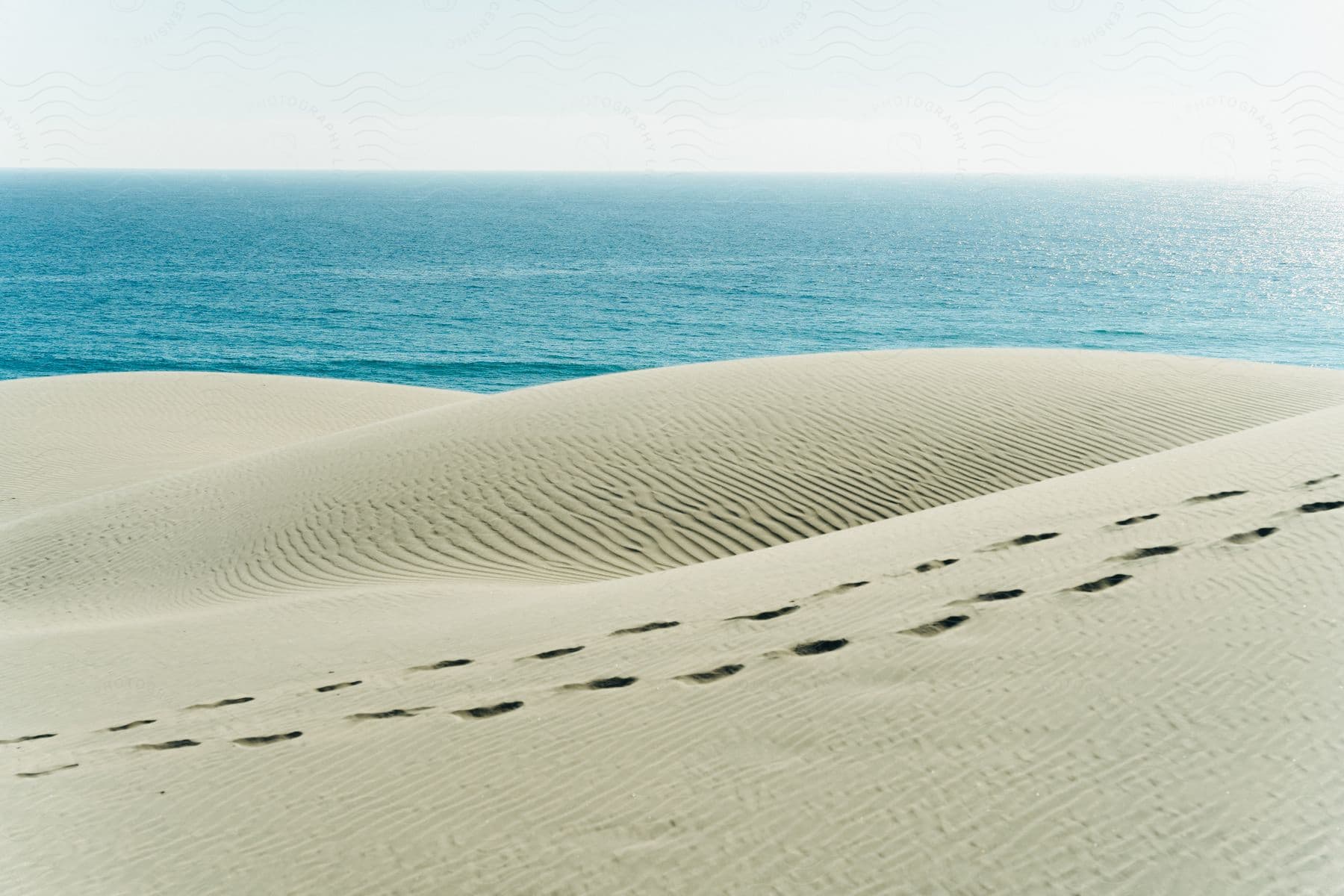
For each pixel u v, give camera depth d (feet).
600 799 15.21
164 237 385.91
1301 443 29.78
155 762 19.31
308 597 35.35
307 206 556.51
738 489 42.73
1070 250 314.35
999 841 12.82
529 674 20.93
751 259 304.09
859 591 22.56
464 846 14.49
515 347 180.04
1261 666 15.64
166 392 88.89
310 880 14.20
